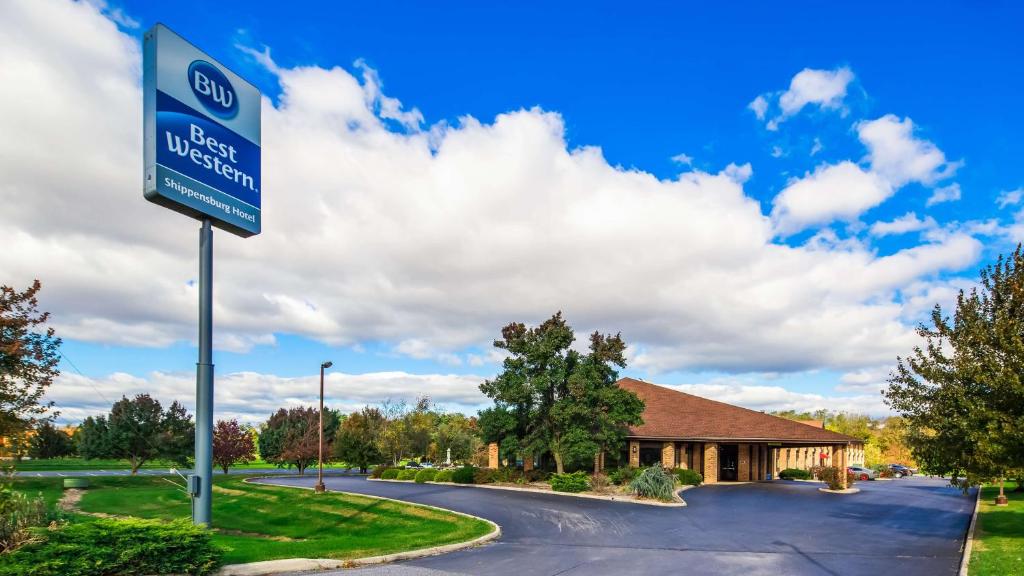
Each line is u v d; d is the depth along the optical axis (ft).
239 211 47.39
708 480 130.21
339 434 193.77
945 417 50.93
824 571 41.04
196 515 41.65
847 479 111.65
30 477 141.59
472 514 76.02
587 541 54.34
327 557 41.57
